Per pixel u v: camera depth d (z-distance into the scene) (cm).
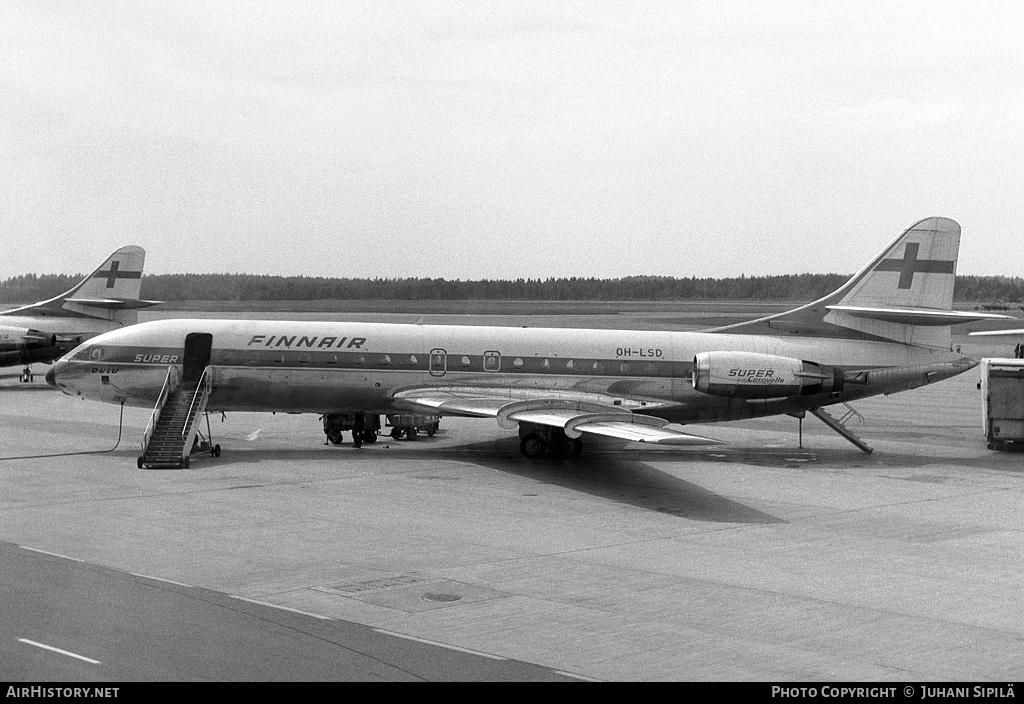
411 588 2095
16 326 6631
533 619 1883
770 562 2403
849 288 4359
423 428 4891
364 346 4175
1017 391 4600
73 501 3030
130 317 7119
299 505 3030
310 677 1536
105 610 1877
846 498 3338
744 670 1616
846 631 1847
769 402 4322
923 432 5378
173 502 3038
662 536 2689
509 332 4291
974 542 2664
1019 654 1722
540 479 3625
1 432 4747
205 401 4034
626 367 4244
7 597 1950
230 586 2077
